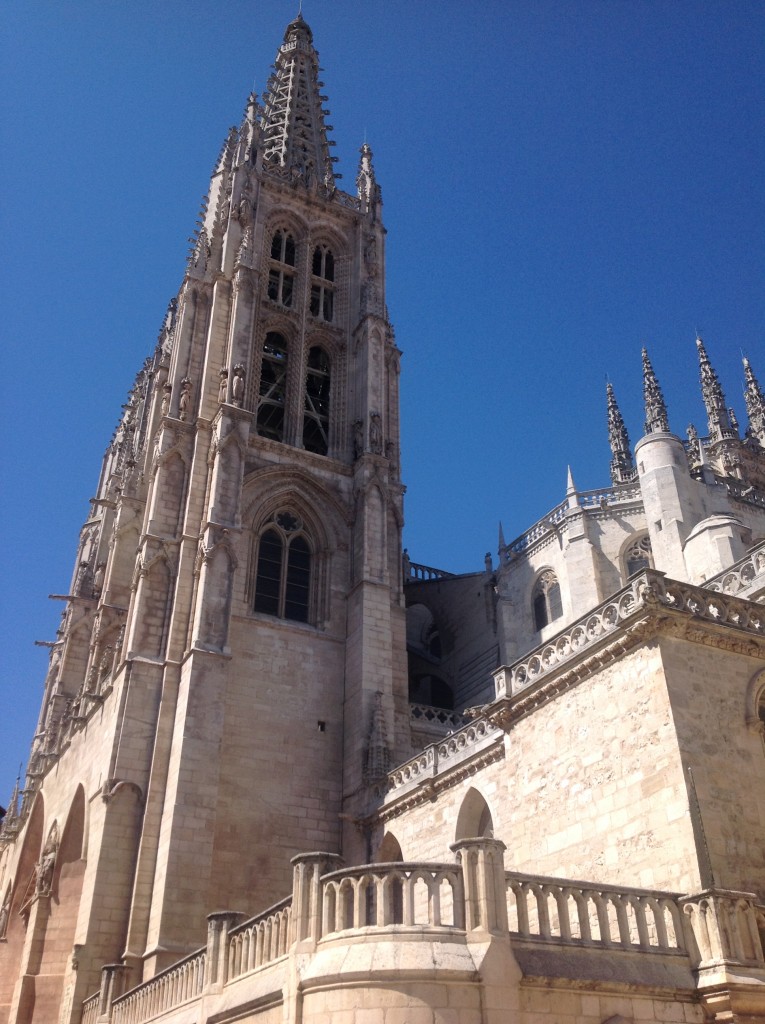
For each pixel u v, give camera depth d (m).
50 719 70.81
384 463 58.78
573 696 28.88
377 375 63.31
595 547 57.84
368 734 48.16
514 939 19.80
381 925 20.00
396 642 53.97
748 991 20.41
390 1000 18.66
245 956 24.59
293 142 79.56
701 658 26.45
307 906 21.61
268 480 56.34
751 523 59.34
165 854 41.06
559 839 27.78
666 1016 20.34
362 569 54.25
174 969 29.20
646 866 24.28
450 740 39.34
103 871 41.66
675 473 52.56
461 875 20.44
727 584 34.94
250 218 65.00
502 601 63.09
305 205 71.44
